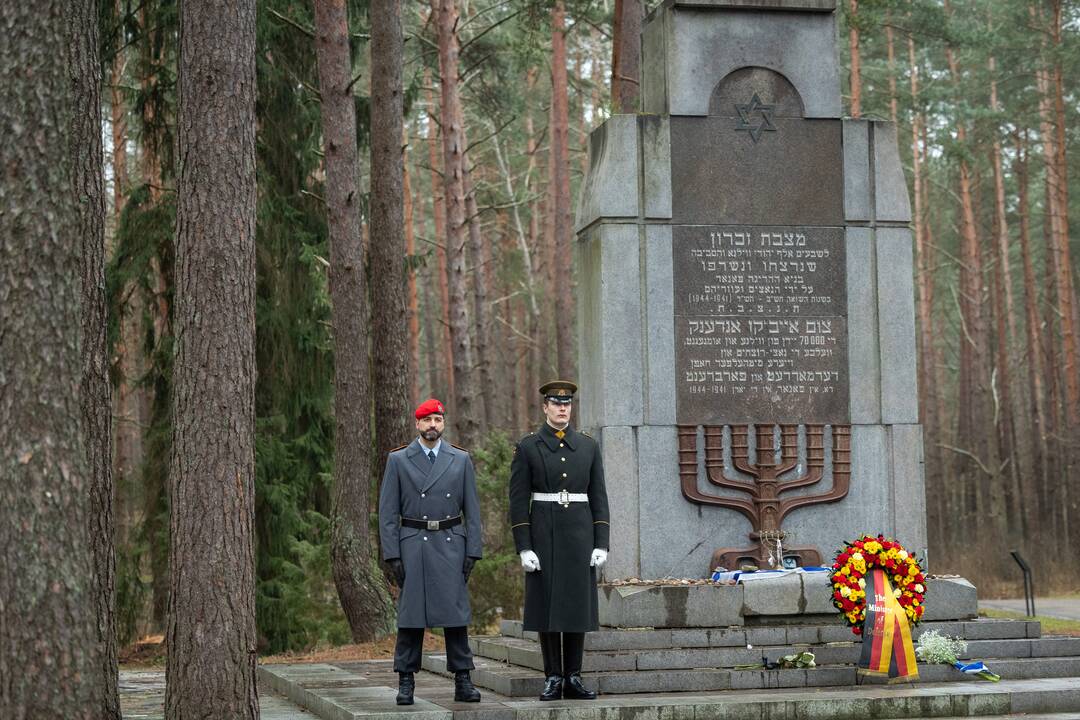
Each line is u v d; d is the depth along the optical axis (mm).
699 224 11695
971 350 45250
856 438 11781
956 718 9414
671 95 11805
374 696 10148
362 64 35719
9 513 6207
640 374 11469
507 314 46844
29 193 6430
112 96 28141
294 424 20734
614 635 10430
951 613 11250
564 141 30672
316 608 18031
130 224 20016
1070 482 35125
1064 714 9531
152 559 20203
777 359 11695
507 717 8969
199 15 9125
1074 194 41094
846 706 9336
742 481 11523
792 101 11992
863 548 10336
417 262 22078
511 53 32281
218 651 8484
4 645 6145
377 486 18219
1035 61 37094
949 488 46875
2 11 6500
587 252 12016
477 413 41094
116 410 28219
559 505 9617
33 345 6352
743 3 11938
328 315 21031
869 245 11961
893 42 38625
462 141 31875
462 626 9492
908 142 44188
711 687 10000
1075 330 38469
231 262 8938
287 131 20828
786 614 10914
